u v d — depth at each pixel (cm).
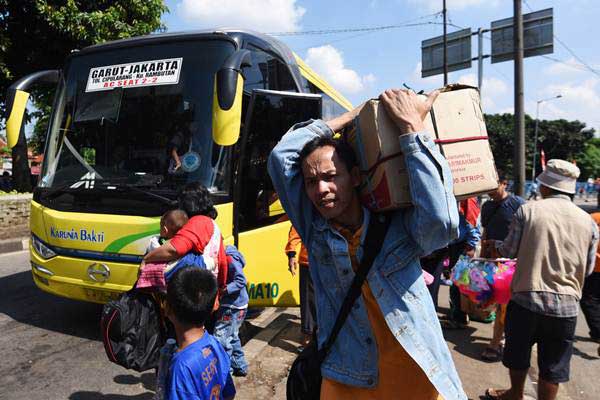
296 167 192
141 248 399
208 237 299
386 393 175
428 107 165
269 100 458
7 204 977
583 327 562
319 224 184
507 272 407
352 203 180
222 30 473
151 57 469
